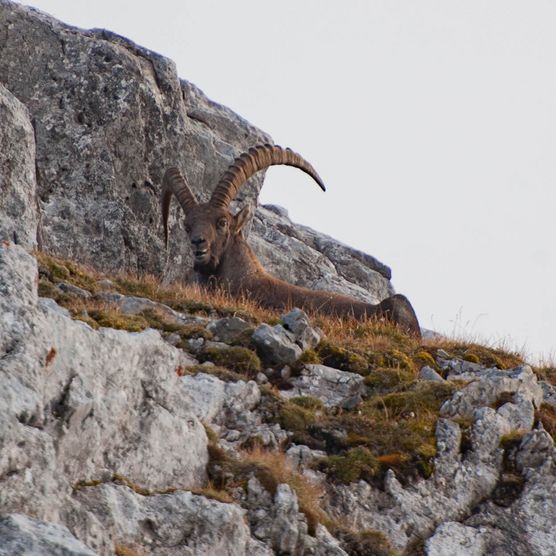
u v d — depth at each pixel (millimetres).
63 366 27281
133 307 47281
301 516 31266
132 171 70562
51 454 24422
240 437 36562
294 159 71750
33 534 21859
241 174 67688
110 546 25938
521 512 36688
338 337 51469
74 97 69250
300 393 42938
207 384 38312
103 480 28375
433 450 37688
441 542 34812
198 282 65688
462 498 36719
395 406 41344
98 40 71438
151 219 71250
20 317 26562
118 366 29688
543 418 42500
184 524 28531
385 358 48281
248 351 43406
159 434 30844
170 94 73438
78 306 44906
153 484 30125
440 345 54031
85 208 68062
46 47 69875
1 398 24094
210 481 32000
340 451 37688
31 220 54812
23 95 68750
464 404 40812
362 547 32312
